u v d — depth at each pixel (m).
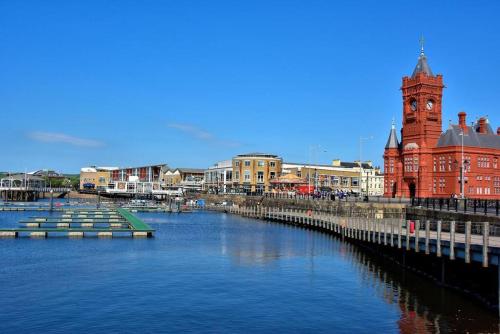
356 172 183.38
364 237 53.91
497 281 29.94
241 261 47.50
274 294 34.12
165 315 28.67
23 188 190.38
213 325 27.11
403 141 104.00
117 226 77.25
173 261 46.72
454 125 98.94
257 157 167.88
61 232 68.62
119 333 25.48
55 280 37.25
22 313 28.62
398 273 42.19
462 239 36.91
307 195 120.56
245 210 125.88
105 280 37.47
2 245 55.75
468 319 28.16
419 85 99.69
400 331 26.36
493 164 98.12
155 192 189.38
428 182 98.75
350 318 28.75
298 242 64.12
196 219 111.00
